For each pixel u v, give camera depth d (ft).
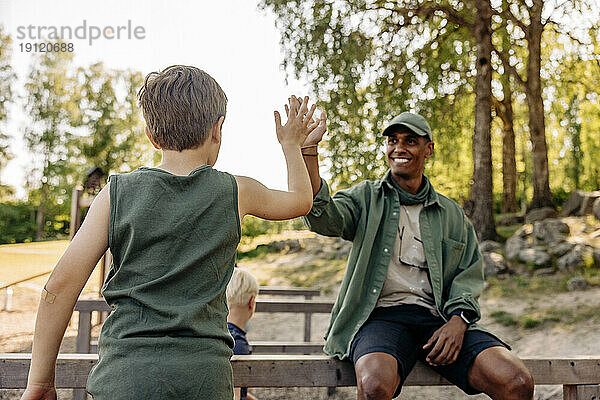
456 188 45.21
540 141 39.50
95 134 78.84
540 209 38.11
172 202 4.94
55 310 4.78
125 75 80.23
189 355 4.71
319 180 7.68
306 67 34.88
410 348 7.82
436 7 36.17
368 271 8.41
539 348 19.85
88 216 4.95
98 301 13.25
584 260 27.30
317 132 7.53
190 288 4.86
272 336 22.72
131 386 4.55
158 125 5.25
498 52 39.65
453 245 8.68
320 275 34.06
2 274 24.48
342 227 8.32
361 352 7.39
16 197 77.61
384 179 8.85
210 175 5.18
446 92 39.29
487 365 7.26
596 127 54.39
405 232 8.59
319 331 23.32
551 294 24.71
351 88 34.78
